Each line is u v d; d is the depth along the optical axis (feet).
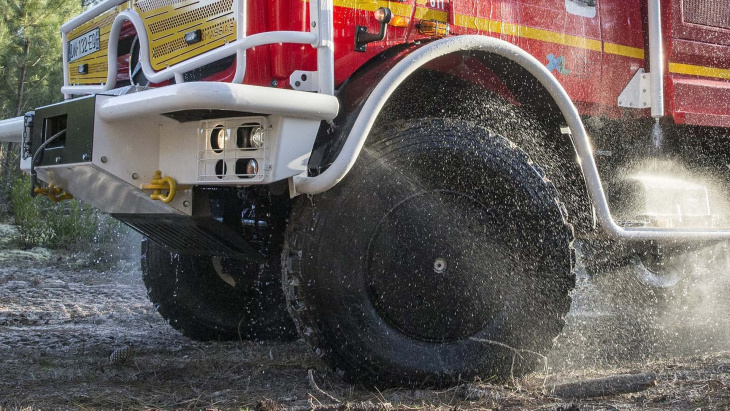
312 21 9.48
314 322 9.59
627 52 14.01
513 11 12.25
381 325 9.91
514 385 10.38
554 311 10.68
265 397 9.75
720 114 15.15
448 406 9.36
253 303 14.21
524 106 11.60
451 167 10.28
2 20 43.62
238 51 9.55
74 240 34.04
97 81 13.21
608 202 14.74
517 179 10.60
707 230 13.19
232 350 13.35
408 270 10.06
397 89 11.26
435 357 10.11
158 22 11.36
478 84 11.51
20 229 34.50
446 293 10.27
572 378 11.03
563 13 13.00
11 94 49.90
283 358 12.57
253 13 9.91
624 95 13.99
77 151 9.66
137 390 10.21
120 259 30.73
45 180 10.89
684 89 14.69
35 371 11.27
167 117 9.55
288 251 9.67
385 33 10.46
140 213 10.65
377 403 9.16
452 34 11.41
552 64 12.83
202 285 13.88
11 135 11.91
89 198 10.84
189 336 14.14
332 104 9.16
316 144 9.91
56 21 45.75
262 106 8.62
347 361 9.75
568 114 11.05
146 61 11.43
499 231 10.57
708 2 15.11
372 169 9.86
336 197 9.66
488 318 10.43
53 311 18.17
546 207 10.68
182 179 9.66
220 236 10.59
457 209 10.43
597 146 14.58
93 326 16.10
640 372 11.21
